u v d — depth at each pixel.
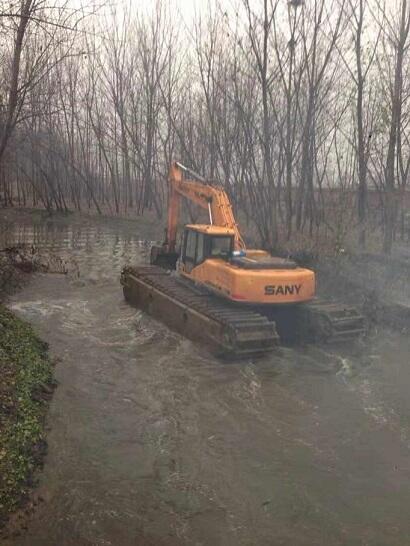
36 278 17.06
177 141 29.70
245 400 8.53
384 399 8.61
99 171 39.69
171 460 6.78
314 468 6.65
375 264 14.29
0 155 14.84
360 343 11.01
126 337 11.48
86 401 8.33
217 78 21.95
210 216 12.94
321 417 8.00
